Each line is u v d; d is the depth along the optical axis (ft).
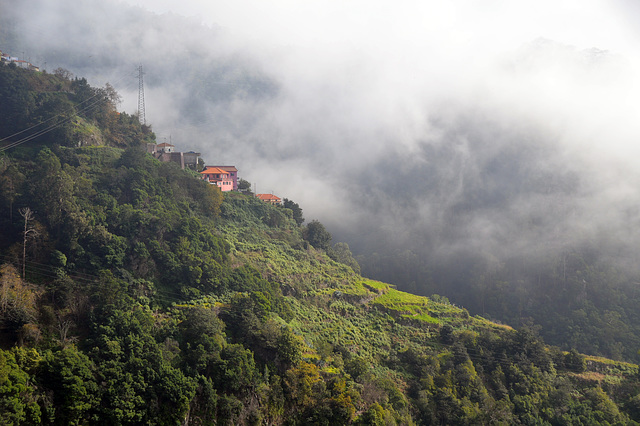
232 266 361.51
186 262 316.40
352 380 286.87
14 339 226.17
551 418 323.16
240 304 301.22
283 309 336.90
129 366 229.25
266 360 278.67
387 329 384.68
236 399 246.88
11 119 390.83
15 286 243.60
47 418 201.57
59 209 285.23
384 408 274.98
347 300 403.75
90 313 249.55
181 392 230.07
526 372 349.82
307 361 288.30
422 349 361.92
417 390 313.94
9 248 265.13
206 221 401.90
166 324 266.98
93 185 344.08
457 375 331.36
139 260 299.99
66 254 276.82
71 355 216.95
